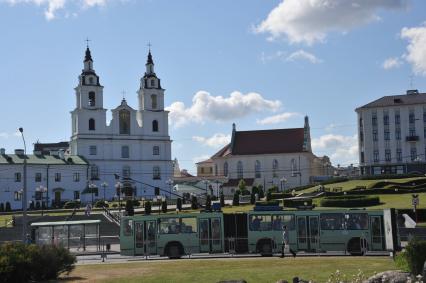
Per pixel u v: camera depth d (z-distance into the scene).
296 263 35.47
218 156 170.38
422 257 24.52
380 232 44.47
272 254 44.84
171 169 145.50
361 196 83.81
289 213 45.97
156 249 46.91
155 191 142.38
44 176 126.62
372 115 150.62
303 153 160.88
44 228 67.88
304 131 165.00
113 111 142.00
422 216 63.91
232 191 157.88
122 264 39.25
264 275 29.58
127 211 80.25
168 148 145.88
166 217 47.28
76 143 138.50
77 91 141.62
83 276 32.28
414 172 139.00
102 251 51.50
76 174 131.12
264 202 87.19
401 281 22.20
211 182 142.88
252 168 164.00
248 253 46.12
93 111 139.62
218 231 46.72
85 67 141.88
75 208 100.12
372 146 150.00
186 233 46.78
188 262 39.03
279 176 162.00
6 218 88.19
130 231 47.66
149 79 146.62
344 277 24.16
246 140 168.50
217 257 44.22
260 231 46.03
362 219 44.91
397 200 81.25
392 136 148.88
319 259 38.38
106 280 30.14
